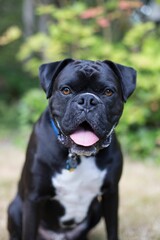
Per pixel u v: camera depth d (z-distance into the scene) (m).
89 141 2.21
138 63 5.61
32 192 2.57
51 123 2.54
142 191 4.49
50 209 2.76
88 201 2.68
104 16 6.22
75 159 2.46
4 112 9.64
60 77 2.37
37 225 2.62
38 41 6.34
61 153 2.46
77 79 2.28
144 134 5.97
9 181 4.88
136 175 5.15
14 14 13.60
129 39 5.98
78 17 6.27
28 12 10.46
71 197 2.62
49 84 2.44
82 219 2.84
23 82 11.80
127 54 5.94
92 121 2.18
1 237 3.25
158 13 8.29
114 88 2.33
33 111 7.04
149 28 5.95
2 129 8.40
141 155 5.91
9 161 5.96
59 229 2.96
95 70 2.30
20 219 2.84
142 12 8.13
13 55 12.90
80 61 2.44
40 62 6.65
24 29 11.90
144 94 5.92
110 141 2.41
